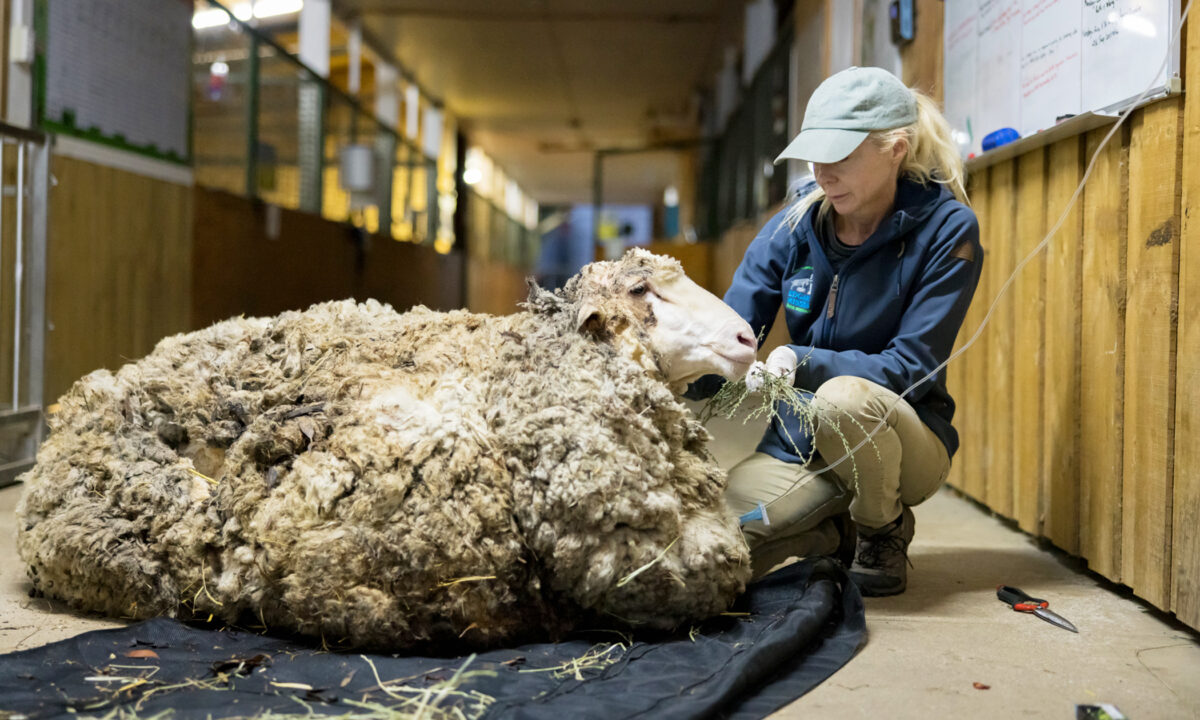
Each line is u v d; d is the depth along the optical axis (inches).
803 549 102.1
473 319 91.1
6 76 170.7
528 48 581.0
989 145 134.3
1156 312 93.0
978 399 150.6
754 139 381.4
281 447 79.7
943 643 84.4
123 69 207.8
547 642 81.7
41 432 170.9
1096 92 104.7
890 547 102.3
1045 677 75.5
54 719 63.3
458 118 781.9
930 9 172.7
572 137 849.5
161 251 228.1
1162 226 91.9
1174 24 87.9
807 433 96.4
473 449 77.0
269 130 324.8
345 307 97.6
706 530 82.0
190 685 70.2
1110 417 103.5
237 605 81.9
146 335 221.0
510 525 77.3
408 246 513.3
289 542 76.7
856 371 94.9
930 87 172.9
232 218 273.4
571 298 88.1
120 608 87.7
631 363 82.1
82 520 85.4
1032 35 123.5
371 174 414.9
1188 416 86.1
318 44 476.1
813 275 105.6
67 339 188.2
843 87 94.7
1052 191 121.5
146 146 220.2
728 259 429.1
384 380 82.6
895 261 99.5
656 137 834.8
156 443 87.9
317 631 78.6
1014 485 134.3
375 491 75.1
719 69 591.2
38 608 92.2
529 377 81.4
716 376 101.9
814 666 76.4
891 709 68.5
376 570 75.6
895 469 96.0
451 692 67.8
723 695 66.5
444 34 553.9
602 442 76.8
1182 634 87.7
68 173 187.6
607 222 748.6
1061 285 117.4
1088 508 108.7
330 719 62.7
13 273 171.0
